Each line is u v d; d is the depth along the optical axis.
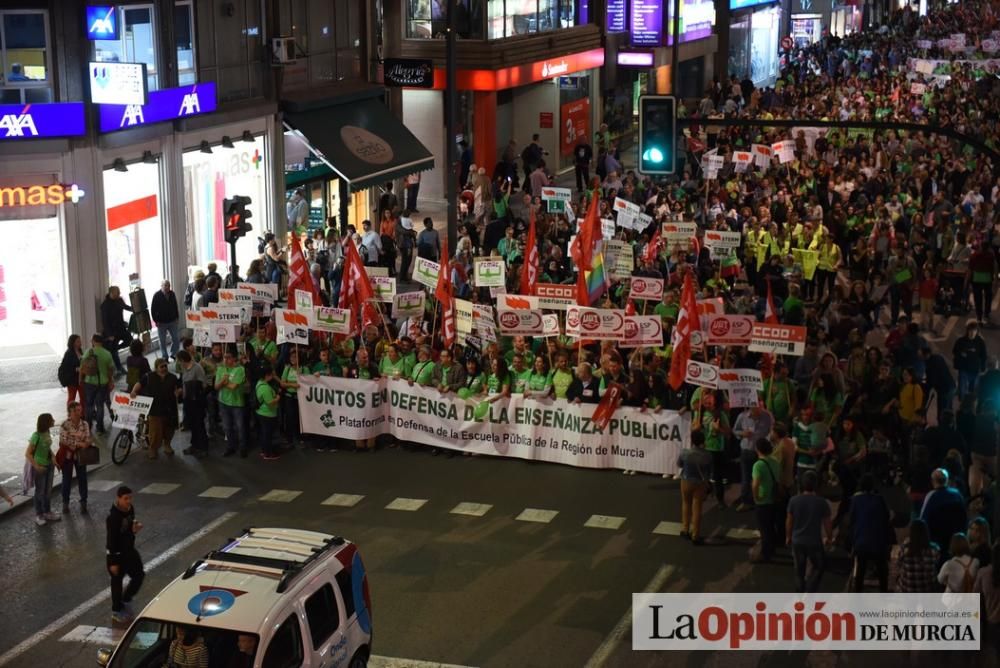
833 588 16.89
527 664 14.90
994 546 15.56
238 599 12.59
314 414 22.70
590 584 17.08
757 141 45.94
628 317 21.20
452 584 17.09
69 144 27.00
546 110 48.72
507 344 24.81
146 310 28.20
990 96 53.00
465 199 38.97
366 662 14.05
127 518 15.95
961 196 36.69
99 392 23.58
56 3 26.55
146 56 29.02
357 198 38.75
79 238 27.42
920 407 20.56
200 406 22.44
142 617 12.52
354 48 38.03
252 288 24.09
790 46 75.69
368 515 19.66
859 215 33.03
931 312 29.23
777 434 17.80
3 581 17.47
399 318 25.23
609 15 53.41
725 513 19.61
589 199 35.62
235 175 32.72
